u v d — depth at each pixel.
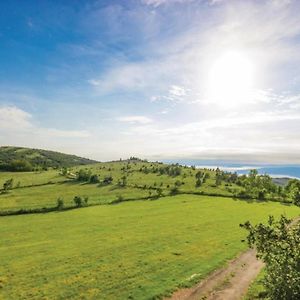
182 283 44.19
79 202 133.38
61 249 67.81
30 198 151.75
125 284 44.97
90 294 41.97
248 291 39.41
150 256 59.50
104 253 62.97
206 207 127.69
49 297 41.59
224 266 52.44
